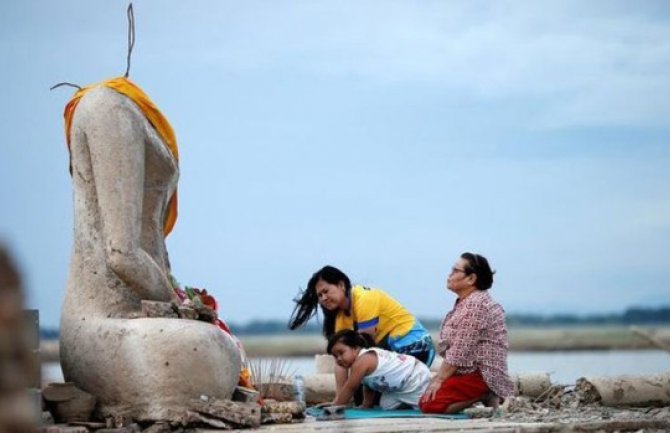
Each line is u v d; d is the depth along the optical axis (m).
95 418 10.13
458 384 11.67
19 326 5.10
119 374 10.05
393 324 12.74
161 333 10.02
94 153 10.47
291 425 10.22
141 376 9.98
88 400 10.05
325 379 13.83
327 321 12.73
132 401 10.04
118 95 10.64
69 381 10.48
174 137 11.12
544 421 10.45
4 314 5.05
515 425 9.95
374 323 12.56
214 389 10.16
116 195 10.41
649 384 12.03
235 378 10.44
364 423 10.39
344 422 10.49
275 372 13.17
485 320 11.77
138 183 10.52
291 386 12.60
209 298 11.61
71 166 10.85
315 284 12.64
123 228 10.38
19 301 5.10
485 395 11.82
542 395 12.79
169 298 10.68
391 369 11.96
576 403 12.09
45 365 10.82
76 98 10.77
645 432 10.07
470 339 11.71
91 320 10.36
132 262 10.36
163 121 10.98
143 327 10.05
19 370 5.10
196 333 10.08
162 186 11.01
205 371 10.07
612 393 11.91
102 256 10.54
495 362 11.75
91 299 10.50
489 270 12.09
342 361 12.09
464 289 12.07
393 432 9.66
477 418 11.05
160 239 11.05
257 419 9.98
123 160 10.45
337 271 12.59
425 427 9.91
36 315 9.48
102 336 10.16
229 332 11.26
